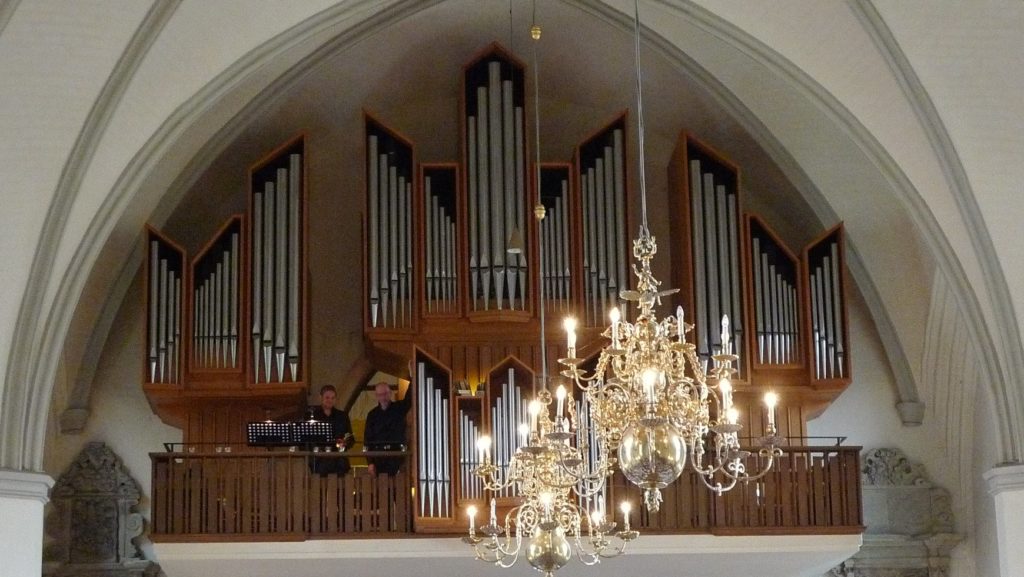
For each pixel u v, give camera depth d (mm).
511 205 18672
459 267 18547
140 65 15117
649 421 11250
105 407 19469
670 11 16469
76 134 15078
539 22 19078
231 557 17344
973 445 19578
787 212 20422
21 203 15125
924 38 14992
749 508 17766
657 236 20312
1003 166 15555
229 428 18812
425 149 20641
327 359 19969
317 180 20359
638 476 11273
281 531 17406
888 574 19562
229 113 18703
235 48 16141
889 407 19969
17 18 13953
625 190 18891
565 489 14156
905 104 15688
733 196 18844
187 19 15203
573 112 20766
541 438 13156
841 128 16703
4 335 15297
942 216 16266
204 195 19812
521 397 17578
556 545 13867
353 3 16578
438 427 17531
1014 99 15094
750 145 19938
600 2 18469
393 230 18672
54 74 14609
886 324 19953
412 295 18531
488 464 14422
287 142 18938
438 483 17422
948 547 19594
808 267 18672
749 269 18672
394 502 17594
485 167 18828
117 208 15992
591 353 18328
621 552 15922
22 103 14688
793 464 17922
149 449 19422
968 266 16297
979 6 14500
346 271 20203
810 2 15352
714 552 17641
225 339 18344
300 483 17562
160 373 18188
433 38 19312
